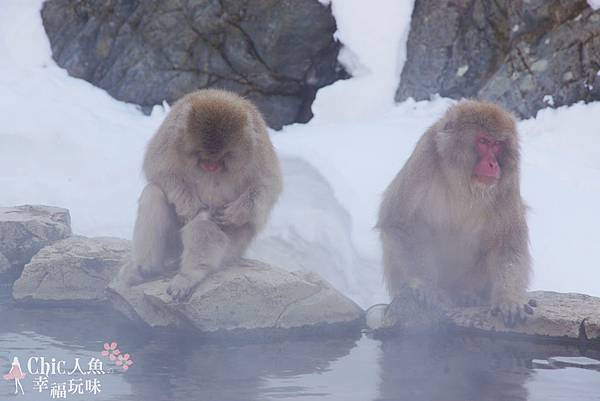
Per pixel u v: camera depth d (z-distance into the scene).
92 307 10.85
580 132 14.46
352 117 16.31
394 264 10.00
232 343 9.30
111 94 17.17
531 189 12.73
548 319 9.59
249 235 10.43
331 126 15.52
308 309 9.96
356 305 10.45
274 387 7.44
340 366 8.30
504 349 9.16
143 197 10.06
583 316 9.57
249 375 7.86
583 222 11.91
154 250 10.06
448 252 10.11
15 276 11.87
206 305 9.55
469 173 9.39
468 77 16.12
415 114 15.93
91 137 14.60
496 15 16.16
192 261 9.73
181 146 9.75
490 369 8.27
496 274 9.84
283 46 16.75
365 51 16.61
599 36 14.91
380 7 16.77
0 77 16.34
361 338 9.66
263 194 10.14
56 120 14.65
